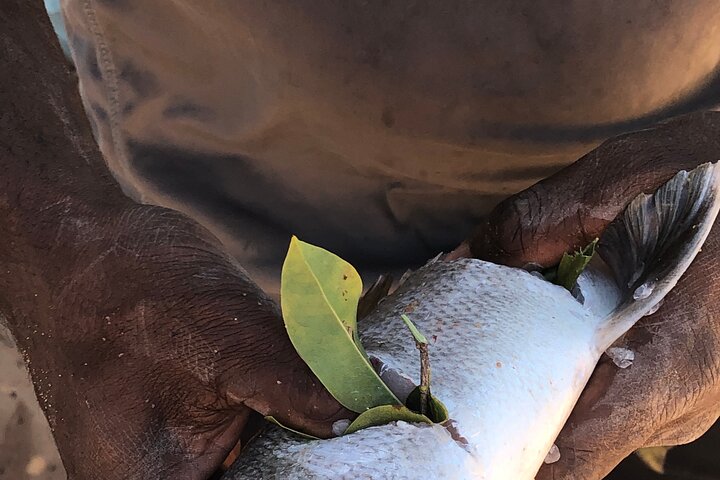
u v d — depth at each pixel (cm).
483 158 53
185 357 37
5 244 39
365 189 59
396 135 53
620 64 48
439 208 58
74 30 60
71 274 38
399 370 35
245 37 52
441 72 49
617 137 43
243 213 62
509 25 47
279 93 54
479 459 34
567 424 41
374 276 62
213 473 38
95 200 40
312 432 35
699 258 41
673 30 47
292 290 32
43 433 77
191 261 38
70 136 42
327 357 34
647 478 69
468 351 36
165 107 60
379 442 33
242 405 37
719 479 67
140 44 58
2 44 43
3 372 77
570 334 38
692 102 51
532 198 43
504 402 35
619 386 41
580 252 41
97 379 38
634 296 39
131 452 37
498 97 50
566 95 49
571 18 47
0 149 40
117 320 37
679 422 44
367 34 49
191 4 53
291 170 59
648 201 40
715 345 41
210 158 61
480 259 43
